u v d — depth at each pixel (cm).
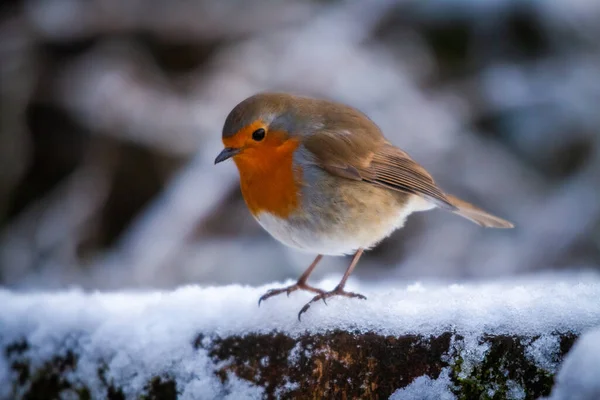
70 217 1274
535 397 450
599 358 366
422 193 629
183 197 1160
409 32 1300
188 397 444
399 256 1217
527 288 514
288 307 476
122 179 1314
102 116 1265
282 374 450
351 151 584
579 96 1245
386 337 455
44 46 1346
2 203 1334
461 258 1186
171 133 1255
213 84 1268
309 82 1250
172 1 1330
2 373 461
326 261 1179
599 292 489
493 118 1280
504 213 1218
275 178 563
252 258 1178
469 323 457
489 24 1262
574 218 1173
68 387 454
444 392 456
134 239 1152
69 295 525
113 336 452
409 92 1249
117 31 1330
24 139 1331
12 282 1231
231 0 1340
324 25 1290
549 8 1233
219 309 473
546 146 1251
